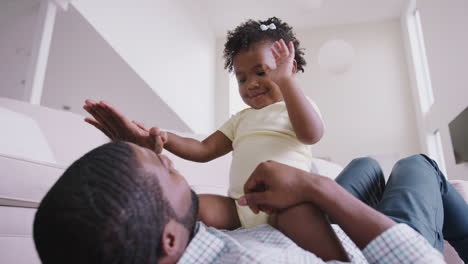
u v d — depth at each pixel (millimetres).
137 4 2885
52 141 1609
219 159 1985
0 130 1076
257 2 5164
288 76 652
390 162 4520
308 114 638
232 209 694
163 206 400
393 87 5430
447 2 3721
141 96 3152
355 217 441
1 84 1852
